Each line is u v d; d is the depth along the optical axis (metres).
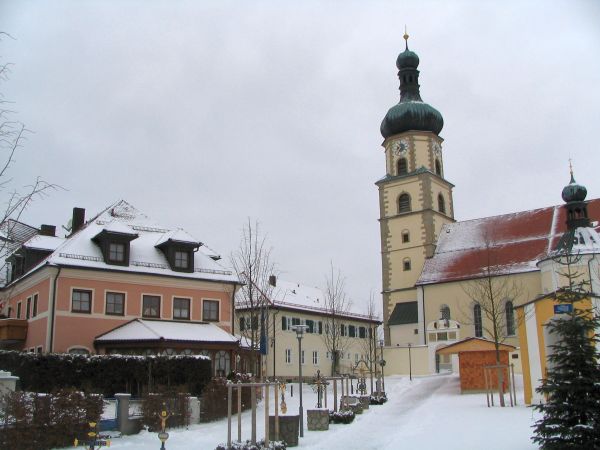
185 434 25.19
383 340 63.88
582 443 15.06
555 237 57.44
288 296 65.62
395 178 68.44
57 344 39.91
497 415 26.91
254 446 19.73
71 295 41.03
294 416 22.00
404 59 72.56
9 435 20.02
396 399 37.56
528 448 18.34
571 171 52.16
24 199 14.69
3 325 43.44
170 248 45.47
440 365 55.28
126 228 44.03
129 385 32.78
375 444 21.83
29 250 46.56
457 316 58.38
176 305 44.72
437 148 70.19
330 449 20.98
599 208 56.41
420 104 69.50
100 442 19.98
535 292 54.28
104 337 40.62
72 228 52.53
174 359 33.50
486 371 33.31
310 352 64.19
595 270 47.41
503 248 59.59
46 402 21.20
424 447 19.92
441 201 68.69
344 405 31.05
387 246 67.44
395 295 65.75
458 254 62.28
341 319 70.50
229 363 42.56
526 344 31.08
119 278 42.88
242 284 46.56
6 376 21.86
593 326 16.12
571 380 15.65
